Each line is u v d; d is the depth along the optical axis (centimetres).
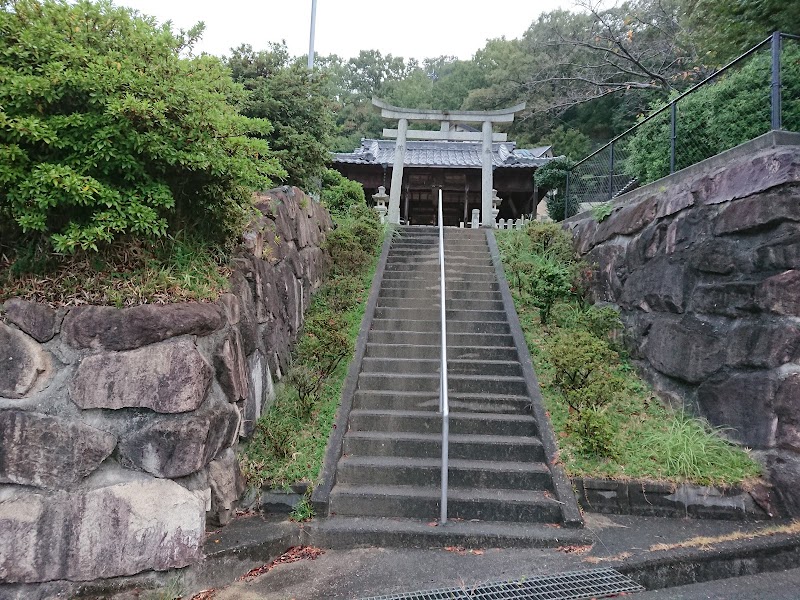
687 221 466
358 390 477
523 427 431
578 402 411
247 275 388
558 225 746
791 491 349
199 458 277
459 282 667
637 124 645
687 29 1258
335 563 310
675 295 469
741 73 534
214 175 312
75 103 278
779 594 288
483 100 1970
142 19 312
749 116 501
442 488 346
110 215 269
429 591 276
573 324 566
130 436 267
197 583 275
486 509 359
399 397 463
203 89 304
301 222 559
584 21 1844
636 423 430
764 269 381
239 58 676
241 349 353
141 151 277
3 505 248
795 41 536
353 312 597
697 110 582
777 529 338
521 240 765
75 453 256
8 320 257
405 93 2547
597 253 633
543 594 275
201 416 284
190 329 286
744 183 402
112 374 264
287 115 658
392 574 295
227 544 296
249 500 354
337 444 402
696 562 305
